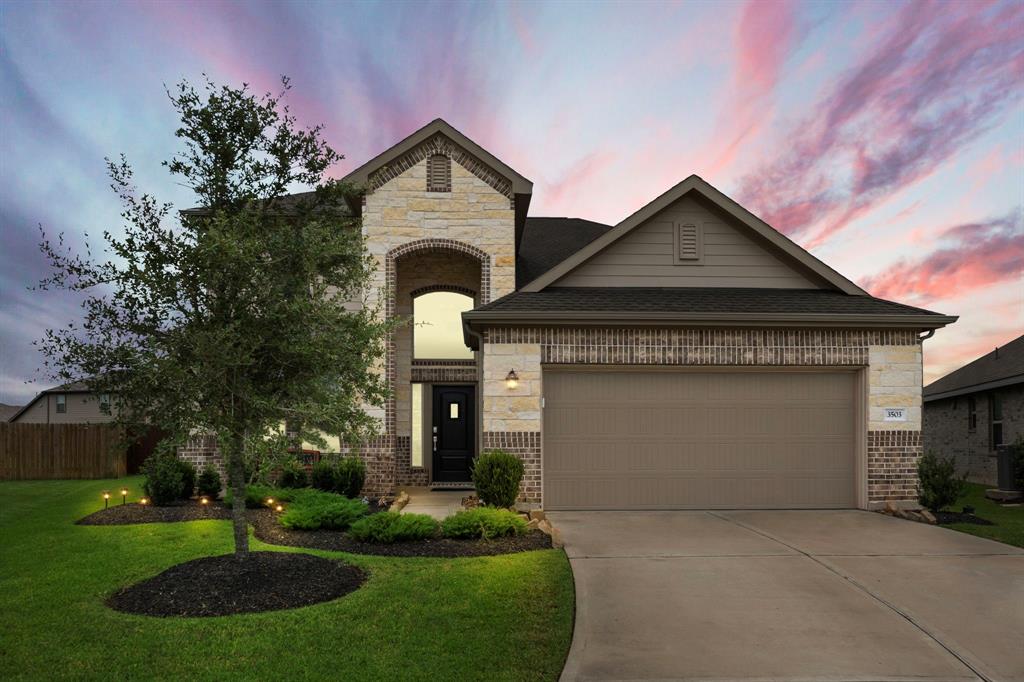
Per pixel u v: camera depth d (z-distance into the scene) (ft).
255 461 23.44
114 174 21.45
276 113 24.25
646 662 17.54
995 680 16.81
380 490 46.19
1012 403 62.59
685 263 45.32
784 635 19.49
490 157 48.14
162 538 30.27
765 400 40.09
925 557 27.84
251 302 22.08
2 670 15.96
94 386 21.67
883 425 39.65
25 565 25.64
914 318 38.99
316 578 22.86
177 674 15.83
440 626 19.11
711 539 30.89
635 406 39.68
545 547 28.96
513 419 38.70
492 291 47.70
